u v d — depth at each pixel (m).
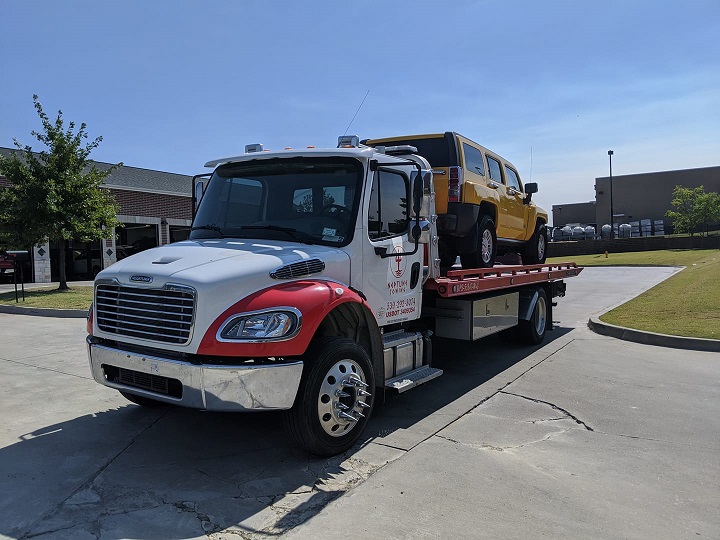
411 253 5.65
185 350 3.93
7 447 4.68
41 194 17.41
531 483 3.96
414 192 5.40
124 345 4.38
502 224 8.84
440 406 5.86
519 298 9.00
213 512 3.54
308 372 4.21
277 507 3.61
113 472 4.17
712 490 3.87
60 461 4.38
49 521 3.43
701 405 5.85
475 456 4.47
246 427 5.18
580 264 32.97
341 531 3.30
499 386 6.64
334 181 5.07
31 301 15.53
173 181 32.50
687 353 8.45
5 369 7.52
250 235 5.07
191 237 5.40
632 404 5.89
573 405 5.86
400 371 5.43
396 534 3.26
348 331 4.98
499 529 3.32
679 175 53.84
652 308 12.11
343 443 4.46
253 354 3.88
